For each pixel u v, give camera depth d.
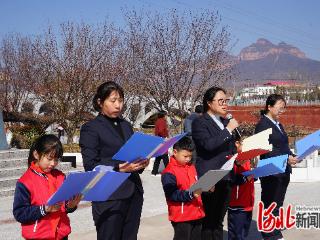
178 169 4.70
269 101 6.02
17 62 28.80
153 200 9.60
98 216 3.95
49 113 23.50
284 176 5.86
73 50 22.38
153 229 6.95
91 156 3.93
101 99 4.08
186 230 4.62
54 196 3.25
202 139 4.80
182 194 4.46
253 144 4.98
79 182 3.27
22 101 28.59
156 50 22.19
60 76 21.66
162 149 3.76
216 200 4.92
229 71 23.14
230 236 5.50
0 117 11.81
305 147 5.77
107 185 3.52
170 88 21.69
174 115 22.42
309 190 10.74
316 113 36.06
